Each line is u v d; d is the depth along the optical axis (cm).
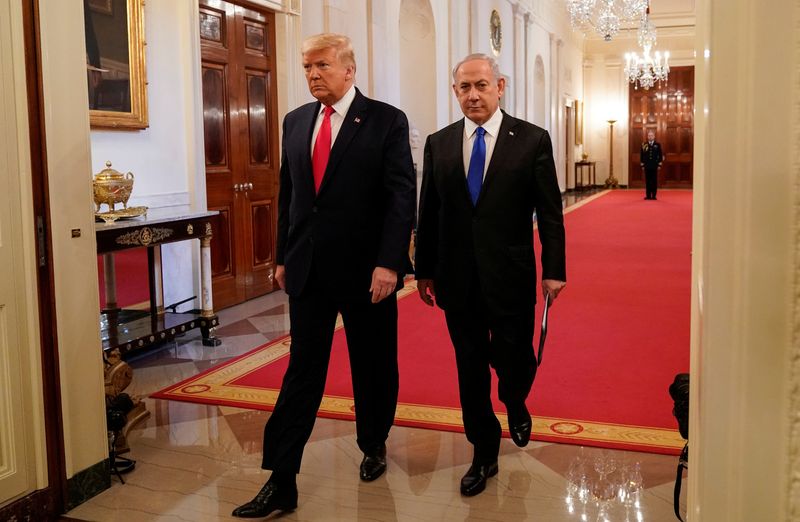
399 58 1180
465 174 299
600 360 514
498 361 300
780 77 82
